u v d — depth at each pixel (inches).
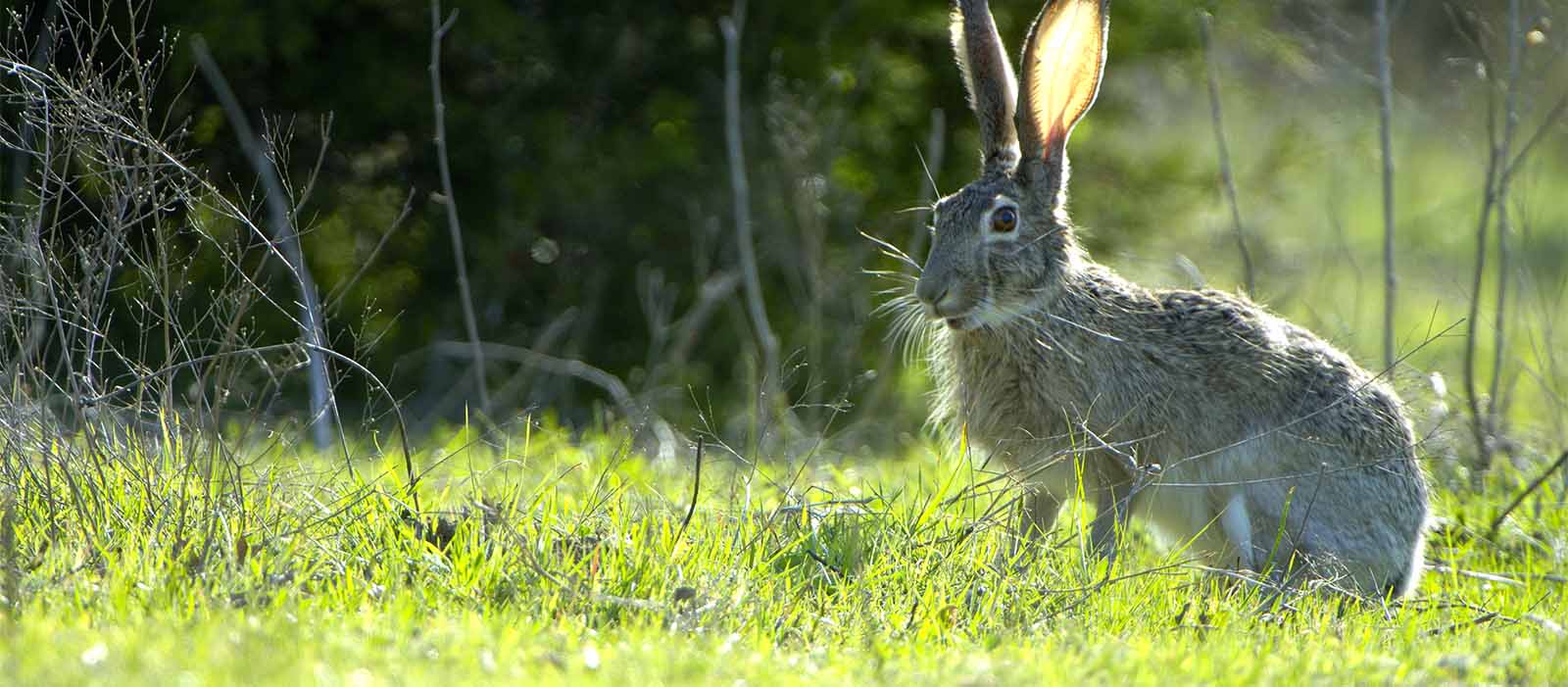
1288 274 776.9
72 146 330.3
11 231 358.0
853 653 270.5
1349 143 852.0
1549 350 544.7
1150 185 840.9
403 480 410.6
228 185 724.0
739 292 783.1
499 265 770.8
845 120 768.3
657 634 269.0
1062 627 299.0
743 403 737.6
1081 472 364.8
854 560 329.4
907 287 549.6
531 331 796.0
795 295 768.9
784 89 780.0
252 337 665.0
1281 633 305.7
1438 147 992.2
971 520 366.3
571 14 782.5
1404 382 521.0
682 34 787.4
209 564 285.9
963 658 265.3
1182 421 384.8
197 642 233.0
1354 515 389.1
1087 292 391.2
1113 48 797.2
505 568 301.1
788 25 792.9
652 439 594.9
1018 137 388.2
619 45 786.8
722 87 790.5
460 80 779.4
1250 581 349.7
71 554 289.0
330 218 746.8
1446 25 666.8
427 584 292.7
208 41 670.5
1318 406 390.0
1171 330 390.3
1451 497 470.6
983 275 377.7
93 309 388.5
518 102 779.4
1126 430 382.0
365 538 313.4
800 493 405.1
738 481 414.9
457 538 319.0
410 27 743.7
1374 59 660.1
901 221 798.5
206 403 398.6
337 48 740.0
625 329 805.2
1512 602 376.2
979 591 319.6
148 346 628.4
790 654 269.0
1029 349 383.9
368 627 252.7
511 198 775.1
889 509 354.3
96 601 261.4
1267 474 386.9
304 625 252.1
